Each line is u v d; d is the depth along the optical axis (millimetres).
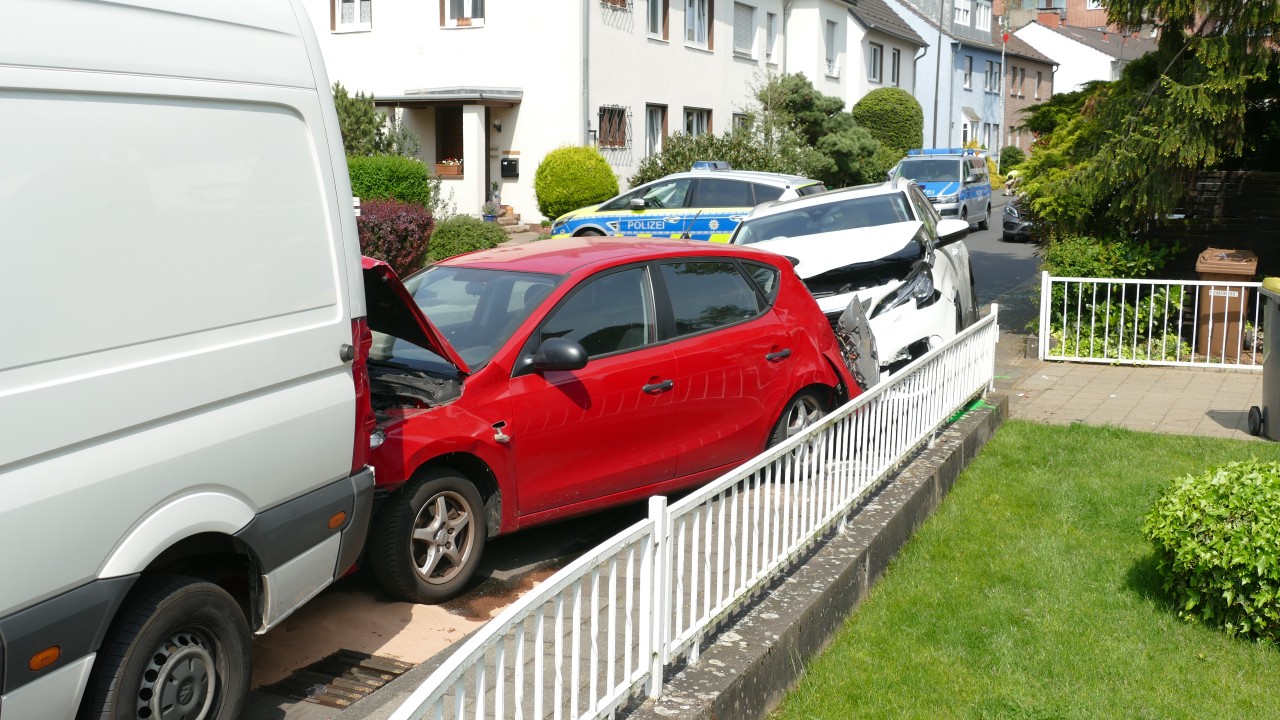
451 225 16125
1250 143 13586
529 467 5207
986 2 53656
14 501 2852
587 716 3146
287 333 3822
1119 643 4660
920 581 5328
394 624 4781
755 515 4270
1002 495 6758
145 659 3270
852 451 5367
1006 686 4254
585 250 6055
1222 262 11398
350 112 21203
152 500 3256
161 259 3328
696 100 27438
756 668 3832
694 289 6109
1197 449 7809
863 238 9352
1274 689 4254
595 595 3189
